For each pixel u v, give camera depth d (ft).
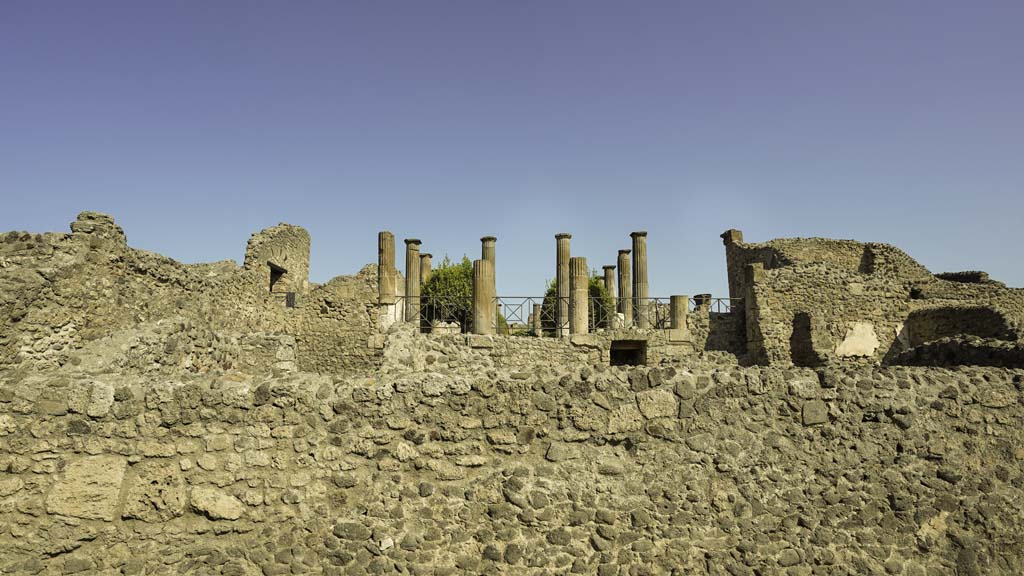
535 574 18.42
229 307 47.06
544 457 19.08
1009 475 20.76
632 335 62.95
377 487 18.52
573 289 63.62
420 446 18.80
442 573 18.26
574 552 18.66
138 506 17.80
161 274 37.37
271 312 56.34
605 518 18.90
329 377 19.36
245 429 18.43
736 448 19.80
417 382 19.02
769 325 63.87
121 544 17.63
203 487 18.11
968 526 20.27
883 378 20.99
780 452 19.99
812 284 65.46
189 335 29.30
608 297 83.82
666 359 56.85
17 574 16.99
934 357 31.81
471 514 18.61
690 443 19.67
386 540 18.26
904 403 20.76
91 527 17.53
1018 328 48.21
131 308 34.47
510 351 57.98
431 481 18.71
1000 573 20.07
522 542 18.56
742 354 65.98
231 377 19.43
